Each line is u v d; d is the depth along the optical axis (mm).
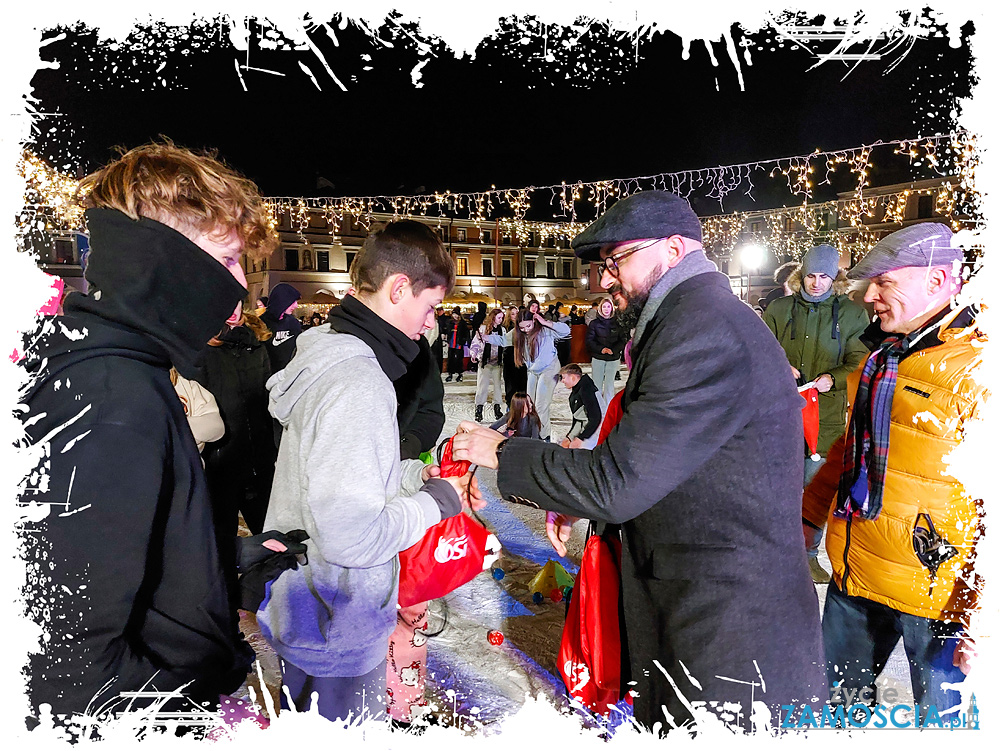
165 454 1012
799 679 1507
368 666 1442
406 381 2947
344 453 1301
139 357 1027
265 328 3369
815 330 4062
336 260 35062
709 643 1482
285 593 1445
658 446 1391
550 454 1545
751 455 1456
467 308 35188
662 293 1589
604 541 1802
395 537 1361
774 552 1483
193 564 1098
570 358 16406
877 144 8016
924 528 1804
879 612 2010
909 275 1844
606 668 1768
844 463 2074
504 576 3896
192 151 1190
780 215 29781
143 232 1024
